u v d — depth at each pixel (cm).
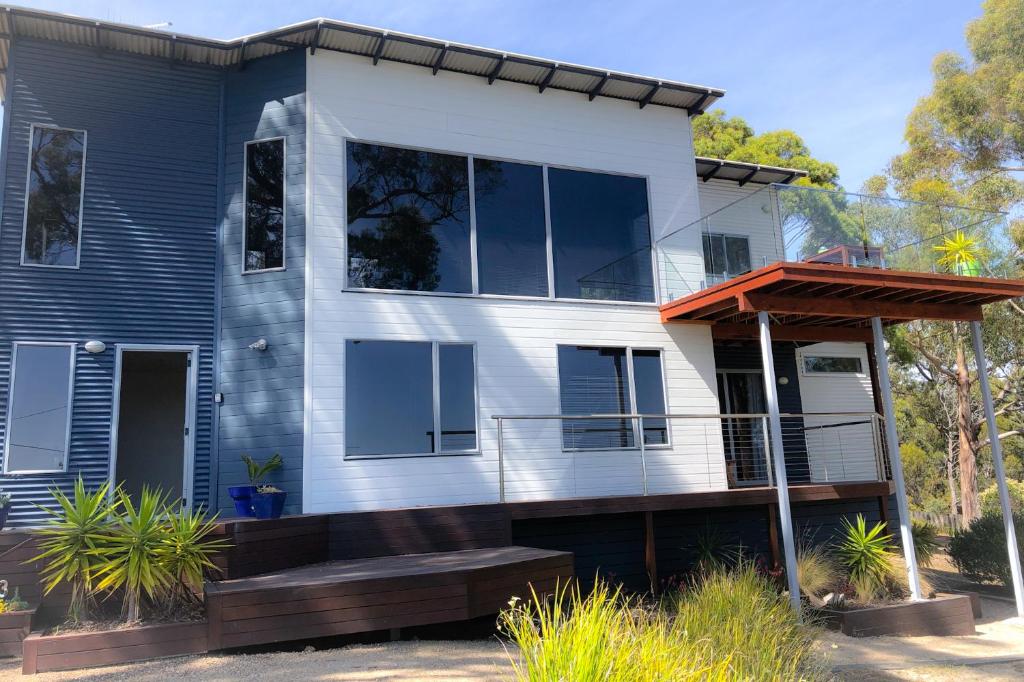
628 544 1095
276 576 784
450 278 1101
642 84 1233
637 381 1202
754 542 1202
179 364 1216
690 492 1127
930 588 1155
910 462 3662
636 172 1264
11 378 937
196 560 734
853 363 1645
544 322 1146
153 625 691
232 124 1088
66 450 945
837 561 1155
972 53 2312
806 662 605
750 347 1520
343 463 990
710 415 1132
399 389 1041
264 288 1032
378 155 1093
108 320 991
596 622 400
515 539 1027
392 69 1120
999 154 2294
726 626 568
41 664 641
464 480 1050
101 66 1042
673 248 1266
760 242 1097
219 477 1002
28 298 960
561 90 1230
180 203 1049
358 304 1038
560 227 1191
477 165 1152
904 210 1167
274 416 998
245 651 703
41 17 966
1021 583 1159
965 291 1147
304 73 1072
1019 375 2402
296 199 1044
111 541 727
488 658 646
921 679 782
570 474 1116
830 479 1548
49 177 998
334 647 723
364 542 931
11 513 910
